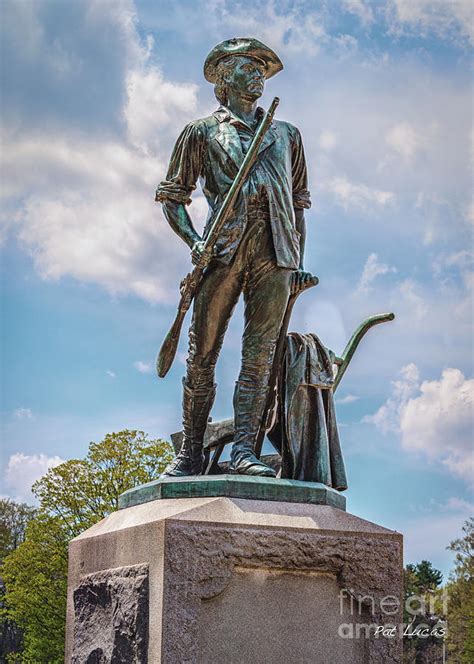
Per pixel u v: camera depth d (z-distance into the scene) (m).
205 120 7.09
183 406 7.09
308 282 7.00
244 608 6.07
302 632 6.16
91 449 32.59
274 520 6.20
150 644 5.92
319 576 6.27
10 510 50.69
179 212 7.01
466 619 32.44
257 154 6.85
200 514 6.07
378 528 6.45
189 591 5.93
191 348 6.98
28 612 32.59
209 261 6.75
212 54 7.20
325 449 6.97
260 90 7.11
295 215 7.29
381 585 6.34
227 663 5.98
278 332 6.93
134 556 6.20
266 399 6.91
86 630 6.60
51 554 32.50
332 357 7.43
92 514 32.41
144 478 32.34
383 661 6.26
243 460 6.66
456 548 33.72
